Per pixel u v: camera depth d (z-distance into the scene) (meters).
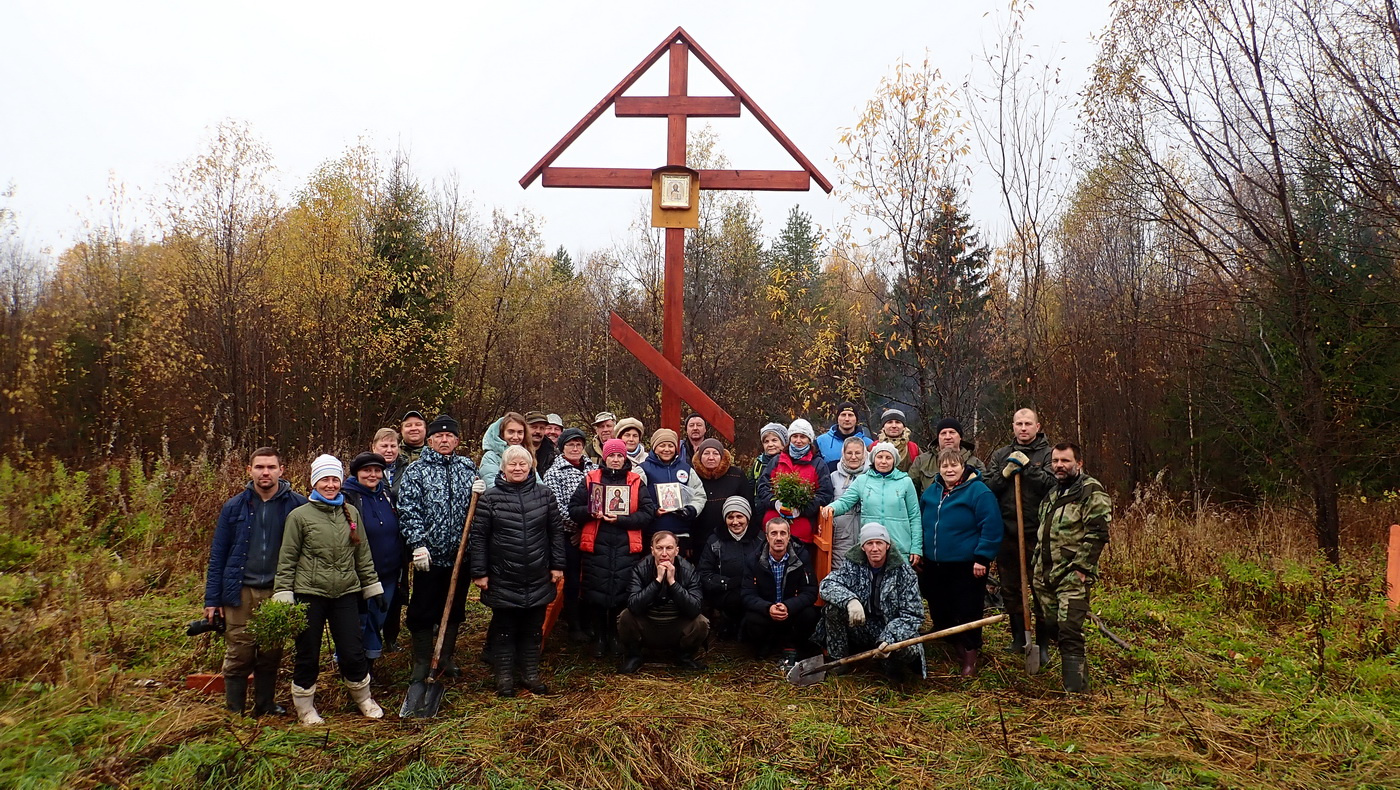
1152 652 6.01
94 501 9.02
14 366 12.21
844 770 4.12
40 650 5.02
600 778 4.02
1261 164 9.54
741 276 21.62
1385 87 8.62
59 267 17.88
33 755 3.97
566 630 6.64
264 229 17.23
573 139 7.23
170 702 4.73
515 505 5.25
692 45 7.18
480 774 4.00
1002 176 10.21
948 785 3.98
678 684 5.34
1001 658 5.99
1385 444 9.61
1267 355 11.80
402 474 5.42
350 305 17.03
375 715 4.77
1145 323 12.12
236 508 4.85
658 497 6.03
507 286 22.61
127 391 15.80
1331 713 4.77
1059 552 5.42
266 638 4.17
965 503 5.86
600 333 23.08
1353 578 7.32
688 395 6.97
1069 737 4.54
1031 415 5.98
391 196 19.19
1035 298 10.23
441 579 5.35
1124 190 10.72
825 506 6.12
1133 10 9.77
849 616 5.43
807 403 11.09
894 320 10.12
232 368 15.99
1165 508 10.32
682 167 7.13
